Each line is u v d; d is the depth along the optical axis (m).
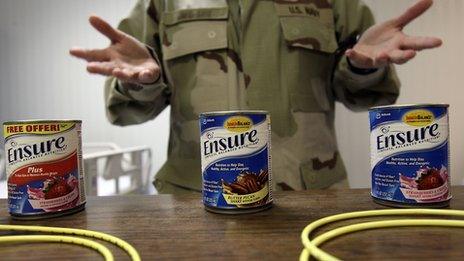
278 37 0.86
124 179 1.97
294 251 0.30
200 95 0.86
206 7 0.89
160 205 0.49
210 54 0.87
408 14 0.65
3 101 2.25
